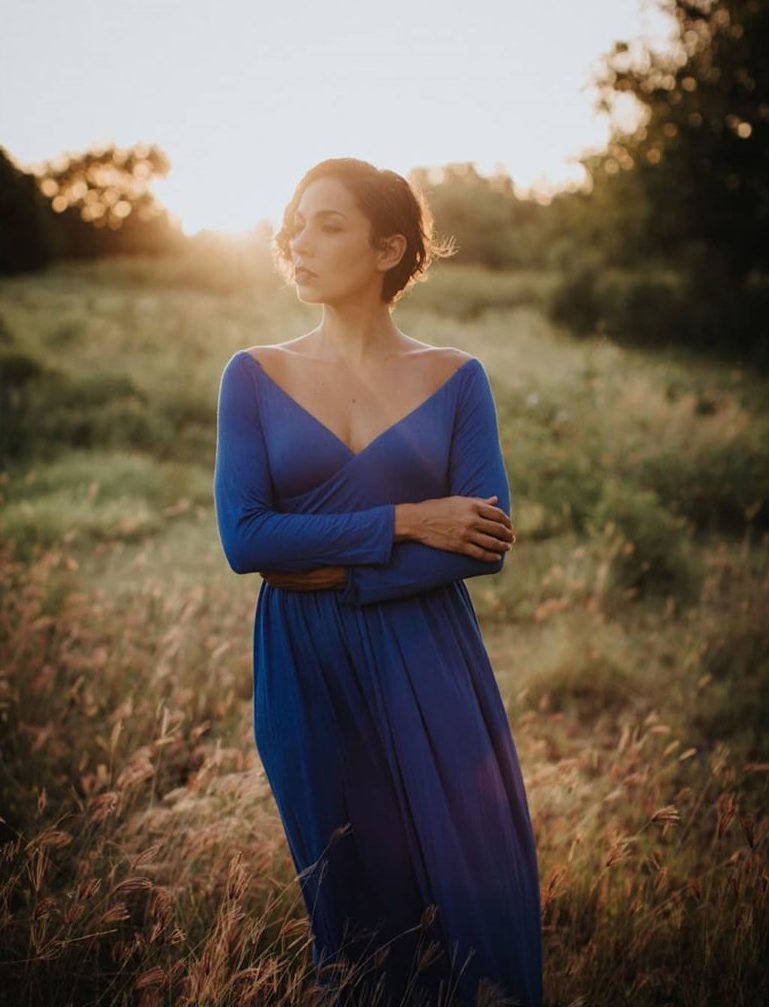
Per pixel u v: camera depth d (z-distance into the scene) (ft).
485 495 6.64
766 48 69.77
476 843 6.40
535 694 14.51
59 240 163.84
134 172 230.27
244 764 10.15
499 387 35.53
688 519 24.47
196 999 6.07
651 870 9.28
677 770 11.87
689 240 75.72
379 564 6.29
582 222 82.99
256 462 6.50
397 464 6.43
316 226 6.37
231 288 105.50
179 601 14.56
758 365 53.98
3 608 14.62
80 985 7.35
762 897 8.11
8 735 11.07
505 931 6.45
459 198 147.84
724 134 72.13
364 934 6.73
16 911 8.23
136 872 8.14
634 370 41.75
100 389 36.09
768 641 15.76
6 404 32.71
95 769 10.77
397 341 6.85
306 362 6.65
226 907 7.38
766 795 11.10
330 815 6.55
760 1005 7.79
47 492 24.64
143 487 25.85
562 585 18.45
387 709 6.46
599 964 8.17
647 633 16.92
